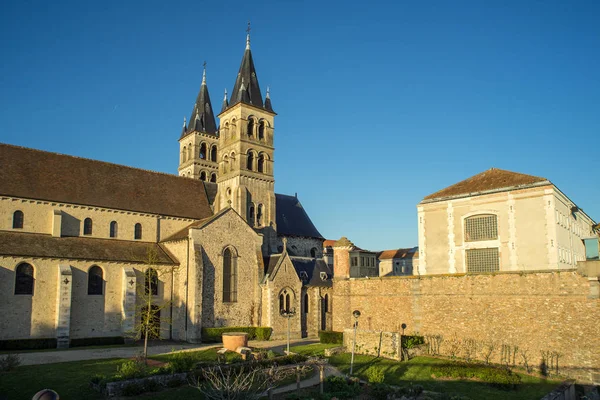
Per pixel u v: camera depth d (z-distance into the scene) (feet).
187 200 202.59
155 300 164.25
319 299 196.75
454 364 119.55
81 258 149.89
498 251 161.99
